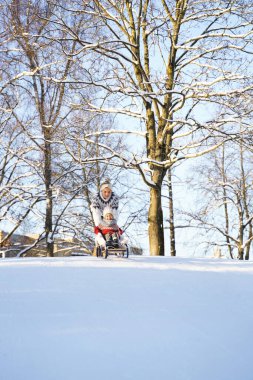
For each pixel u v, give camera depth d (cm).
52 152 2312
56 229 2577
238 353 405
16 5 2050
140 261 992
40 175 2395
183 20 1988
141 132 2027
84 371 351
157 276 751
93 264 881
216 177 2883
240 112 1903
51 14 1992
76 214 2575
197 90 1897
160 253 1962
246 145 1892
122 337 427
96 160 1931
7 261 946
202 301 584
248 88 1864
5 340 406
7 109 2322
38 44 1995
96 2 2000
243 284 719
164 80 1945
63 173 2356
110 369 356
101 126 2388
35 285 644
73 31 1931
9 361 363
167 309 533
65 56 1959
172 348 406
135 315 500
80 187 2412
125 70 1958
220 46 1944
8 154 2441
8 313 493
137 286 659
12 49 2145
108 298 575
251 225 2989
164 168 1959
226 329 468
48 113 2289
